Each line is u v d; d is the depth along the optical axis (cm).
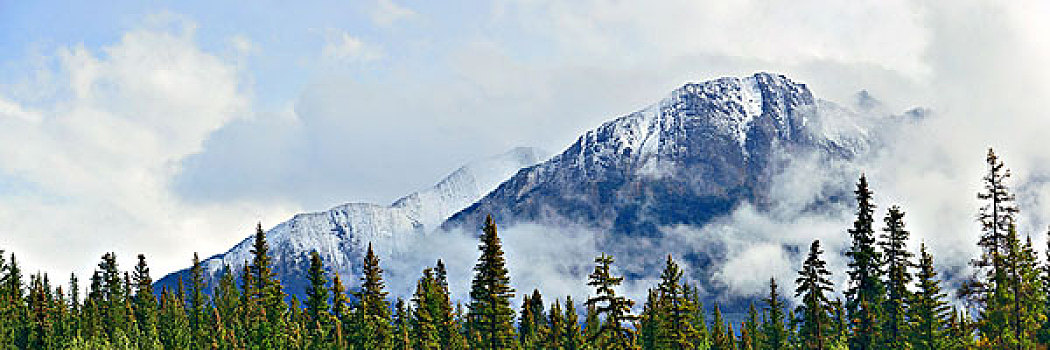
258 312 12888
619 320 7681
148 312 14075
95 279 14588
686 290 10081
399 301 11300
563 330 11619
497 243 9750
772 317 11825
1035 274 6638
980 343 6825
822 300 7875
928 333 7988
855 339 8012
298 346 11625
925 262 8138
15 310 12756
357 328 11194
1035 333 6750
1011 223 6525
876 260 7881
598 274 7731
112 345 12400
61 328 12362
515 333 10006
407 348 10956
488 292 9738
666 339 9944
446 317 11400
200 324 13775
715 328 13288
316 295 12206
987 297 6725
